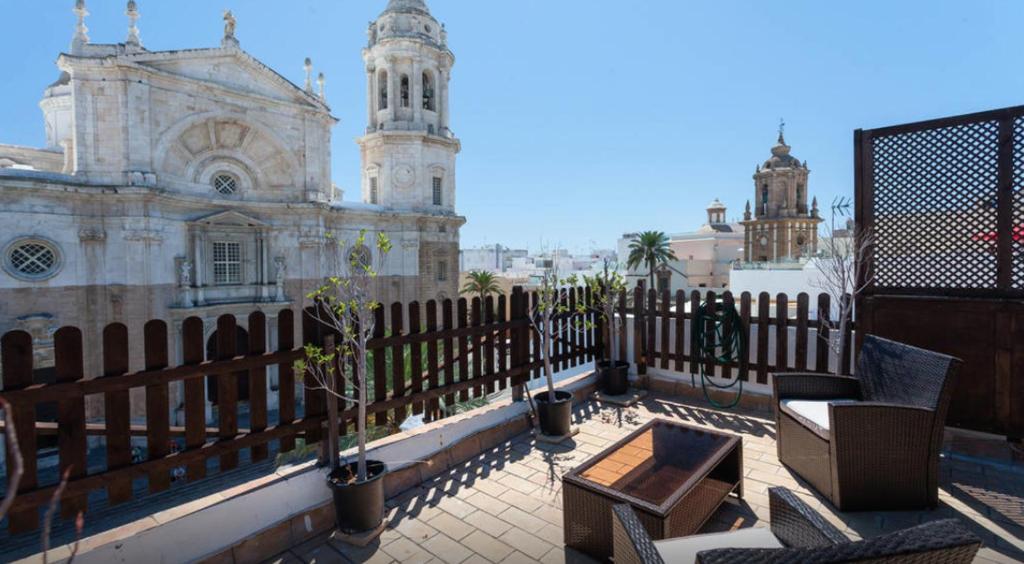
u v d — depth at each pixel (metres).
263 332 4.19
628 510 2.73
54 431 3.23
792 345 6.84
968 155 5.24
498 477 5.15
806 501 4.44
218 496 3.86
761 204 53.66
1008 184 5.03
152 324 3.60
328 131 33.12
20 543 10.26
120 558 3.28
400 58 37.25
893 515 4.19
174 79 25.78
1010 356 5.08
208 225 27.58
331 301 4.53
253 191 30.16
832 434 4.26
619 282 8.38
